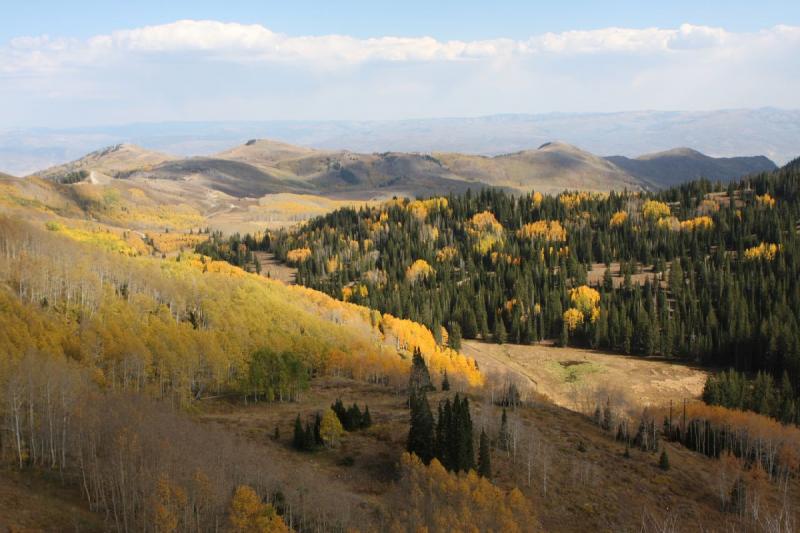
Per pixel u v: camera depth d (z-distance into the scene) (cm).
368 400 13775
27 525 6750
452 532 7794
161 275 19638
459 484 8719
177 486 7238
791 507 11062
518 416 13000
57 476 7988
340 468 10050
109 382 12006
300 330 18212
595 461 11550
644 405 16750
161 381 12556
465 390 15200
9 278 15375
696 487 11388
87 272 16750
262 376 13125
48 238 18662
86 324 14088
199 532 7194
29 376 8781
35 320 13400
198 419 11444
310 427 11081
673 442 13838
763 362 19712
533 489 10100
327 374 16162
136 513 7500
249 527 7138
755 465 12656
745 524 10300
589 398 16412
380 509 8538
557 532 9131
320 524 7838
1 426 8731
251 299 19162
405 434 11200
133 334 13688
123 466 7700
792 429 13350
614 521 9706
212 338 14525
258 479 8356
